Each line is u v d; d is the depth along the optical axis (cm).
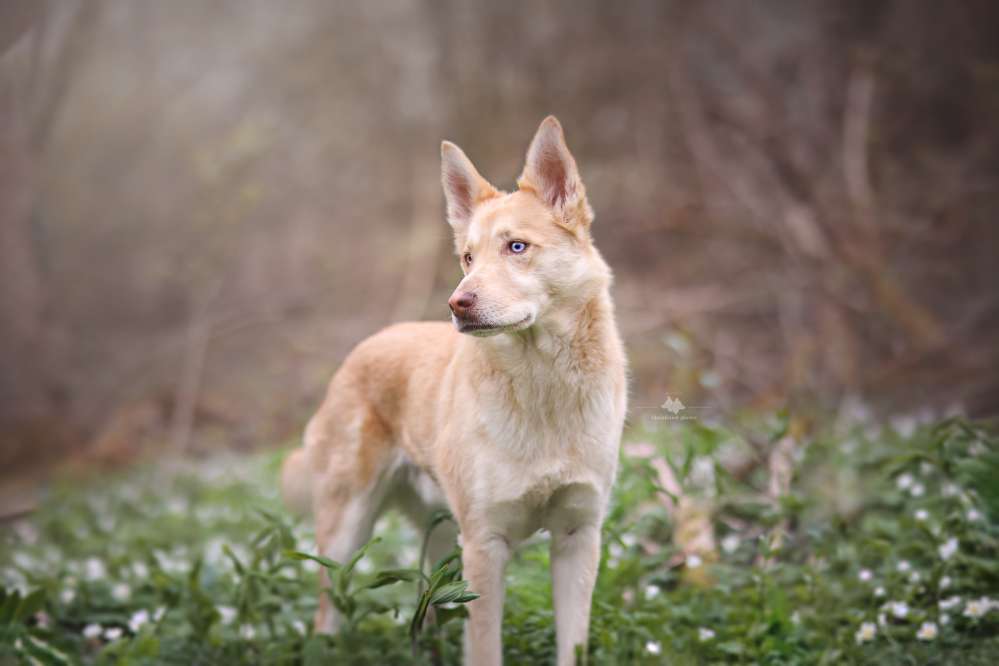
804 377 1312
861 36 1778
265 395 1684
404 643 598
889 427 954
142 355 1853
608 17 1941
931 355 1354
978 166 1634
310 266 2047
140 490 1192
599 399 541
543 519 552
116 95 2208
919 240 1579
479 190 588
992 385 1205
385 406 655
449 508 594
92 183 2145
